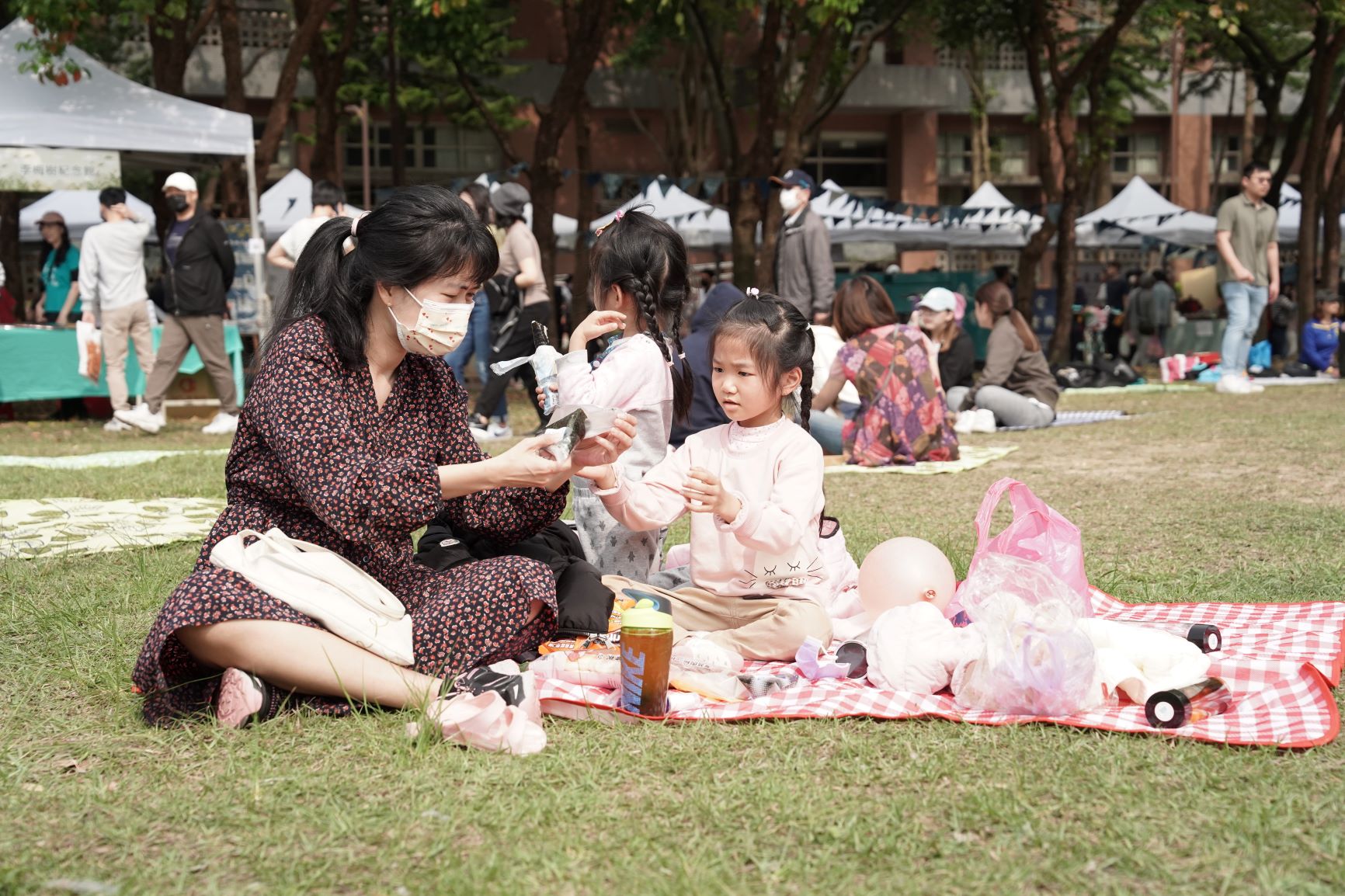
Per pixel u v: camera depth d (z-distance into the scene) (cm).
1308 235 1778
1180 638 298
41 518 552
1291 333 2092
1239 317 1271
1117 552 471
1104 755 248
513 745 255
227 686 269
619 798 230
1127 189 2269
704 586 354
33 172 992
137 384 1123
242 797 231
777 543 328
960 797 228
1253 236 1250
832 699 287
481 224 289
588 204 1736
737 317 343
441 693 275
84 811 227
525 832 214
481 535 340
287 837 214
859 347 779
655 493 347
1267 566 437
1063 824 215
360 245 285
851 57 2048
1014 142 3091
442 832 214
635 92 2673
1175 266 2525
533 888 194
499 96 2259
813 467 345
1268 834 209
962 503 604
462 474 280
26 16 1000
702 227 2066
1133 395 1309
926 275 2144
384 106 2141
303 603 274
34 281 2086
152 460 784
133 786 239
